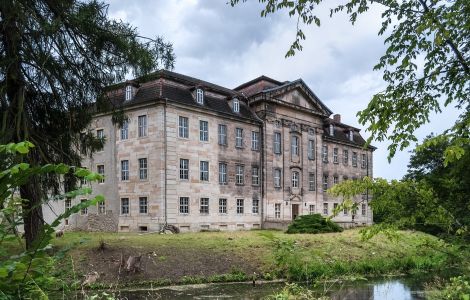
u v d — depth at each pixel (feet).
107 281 52.85
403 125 22.15
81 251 59.88
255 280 57.88
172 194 118.21
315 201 168.76
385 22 23.30
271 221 143.33
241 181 141.28
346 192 21.90
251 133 146.41
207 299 46.24
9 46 45.85
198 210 125.39
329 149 185.68
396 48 22.47
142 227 118.42
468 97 23.43
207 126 131.03
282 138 156.15
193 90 129.18
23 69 48.78
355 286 53.47
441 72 22.33
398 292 49.85
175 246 69.97
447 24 19.98
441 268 24.67
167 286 53.88
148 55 51.19
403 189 21.38
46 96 52.60
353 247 75.51
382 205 21.59
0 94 46.14
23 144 8.74
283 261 54.85
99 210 128.36
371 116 22.17
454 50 21.39
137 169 121.39
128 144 123.95
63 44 48.32
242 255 66.95
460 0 19.69
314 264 57.62
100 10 48.75
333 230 109.50
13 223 10.63
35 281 10.21
